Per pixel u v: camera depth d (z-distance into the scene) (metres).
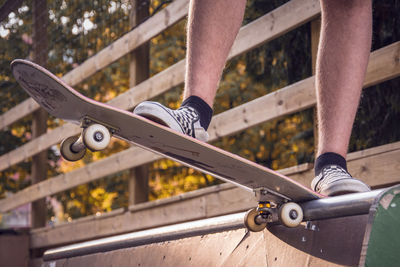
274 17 2.95
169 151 1.25
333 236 1.03
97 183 7.74
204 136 1.33
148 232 1.58
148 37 3.73
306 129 4.61
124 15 3.95
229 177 1.25
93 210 8.14
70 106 1.12
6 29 4.48
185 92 1.40
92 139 1.09
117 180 7.61
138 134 1.20
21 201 5.48
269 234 1.19
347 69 1.53
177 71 3.49
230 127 3.22
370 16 1.58
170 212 3.66
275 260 1.14
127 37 3.92
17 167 7.63
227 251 1.27
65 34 4.40
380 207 0.93
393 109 3.27
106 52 4.14
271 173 1.09
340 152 1.49
